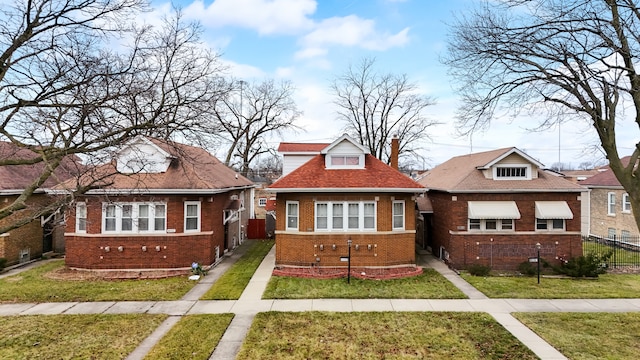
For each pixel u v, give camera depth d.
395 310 12.62
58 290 14.74
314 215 18.12
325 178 18.55
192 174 18.48
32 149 9.02
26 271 17.70
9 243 18.36
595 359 9.18
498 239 18.62
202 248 18.23
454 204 18.78
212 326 11.18
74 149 9.23
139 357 9.27
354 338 10.38
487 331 10.87
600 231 29.14
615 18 9.34
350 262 17.80
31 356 9.28
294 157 24.45
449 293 14.55
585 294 14.48
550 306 13.10
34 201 19.72
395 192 18.25
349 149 19.42
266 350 9.62
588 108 10.18
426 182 24.45
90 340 10.23
